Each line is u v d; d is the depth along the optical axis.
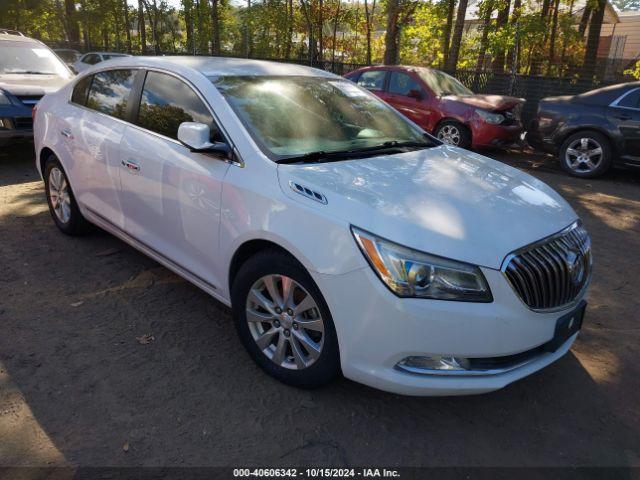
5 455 2.46
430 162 3.45
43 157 5.15
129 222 4.04
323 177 2.90
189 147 3.17
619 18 28.19
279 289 2.95
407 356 2.49
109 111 4.24
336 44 21.81
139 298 3.99
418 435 2.73
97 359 3.22
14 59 8.41
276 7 19.36
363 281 2.48
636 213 6.82
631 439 2.77
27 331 3.48
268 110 3.45
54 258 4.60
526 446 2.69
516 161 10.08
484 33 15.16
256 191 2.93
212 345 3.43
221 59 4.13
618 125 8.22
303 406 2.89
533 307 2.58
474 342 2.47
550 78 11.92
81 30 26.66
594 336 3.77
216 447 2.58
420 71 10.61
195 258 3.47
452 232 2.56
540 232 2.75
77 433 2.62
